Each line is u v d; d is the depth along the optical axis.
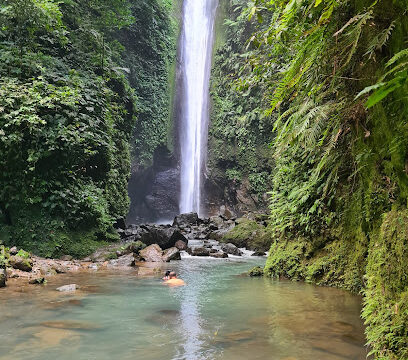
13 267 5.76
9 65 8.23
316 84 3.82
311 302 4.21
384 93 1.10
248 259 8.70
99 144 8.99
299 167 6.20
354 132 3.56
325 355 2.53
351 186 5.09
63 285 5.13
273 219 7.03
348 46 3.10
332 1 2.92
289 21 3.84
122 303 4.14
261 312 3.77
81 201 8.19
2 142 7.35
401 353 2.13
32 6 8.69
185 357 2.51
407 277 2.30
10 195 7.45
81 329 3.14
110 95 10.72
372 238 3.41
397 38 2.47
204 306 4.02
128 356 2.53
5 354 2.55
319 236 5.68
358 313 3.71
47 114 8.12
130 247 8.23
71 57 10.52
